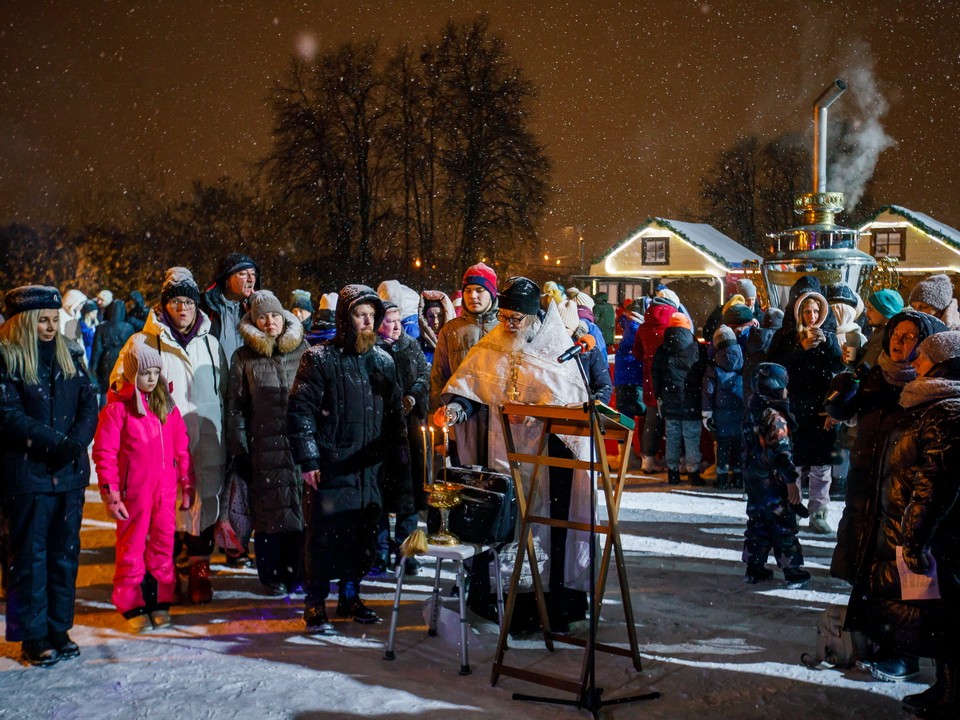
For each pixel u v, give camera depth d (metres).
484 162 31.73
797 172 41.53
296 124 31.92
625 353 11.34
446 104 32.03
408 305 8.00
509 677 4.66
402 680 4.63
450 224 32.25
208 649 5.11
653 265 37.81
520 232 31.94
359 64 31.91
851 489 4.63
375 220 32.34
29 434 4.75
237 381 6.03
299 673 4.73
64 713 4.25
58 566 4.94
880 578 4.16
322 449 5.34
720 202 42.75
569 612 5.29
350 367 5.39
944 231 34.28
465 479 5.11
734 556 7.03
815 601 5.89
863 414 4.61
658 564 6.80
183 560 6.11
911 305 5.81
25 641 4.88
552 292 8.97
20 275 30.61
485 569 5.36
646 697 4.36
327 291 32.25
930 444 3.89
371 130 32.22
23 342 4.80
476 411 5.47
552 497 5.26
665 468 11.17
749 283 12.05
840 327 8.48
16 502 4.80
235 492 6.18
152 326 5.88
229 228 32.03
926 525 3.87
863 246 35.06
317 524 5.34
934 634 3.98
